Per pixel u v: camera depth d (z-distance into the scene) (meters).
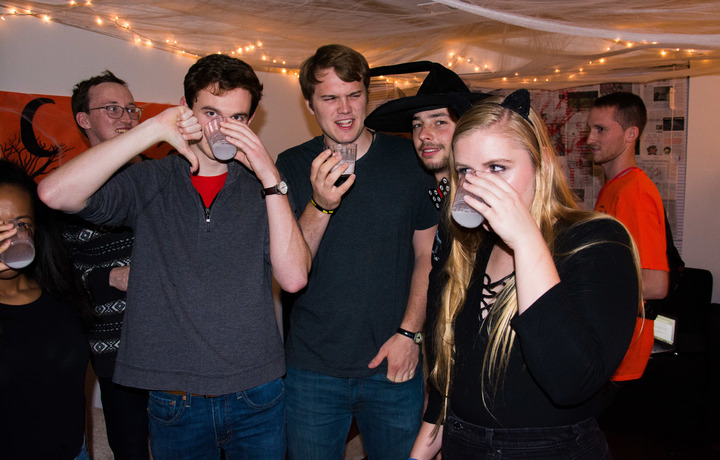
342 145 1.65
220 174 1.57
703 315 3.59
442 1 2.29
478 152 1.07
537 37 3.71
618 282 1.01
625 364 2.22
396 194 1.85
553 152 1.13
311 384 1.83
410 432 1.87
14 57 2.50
